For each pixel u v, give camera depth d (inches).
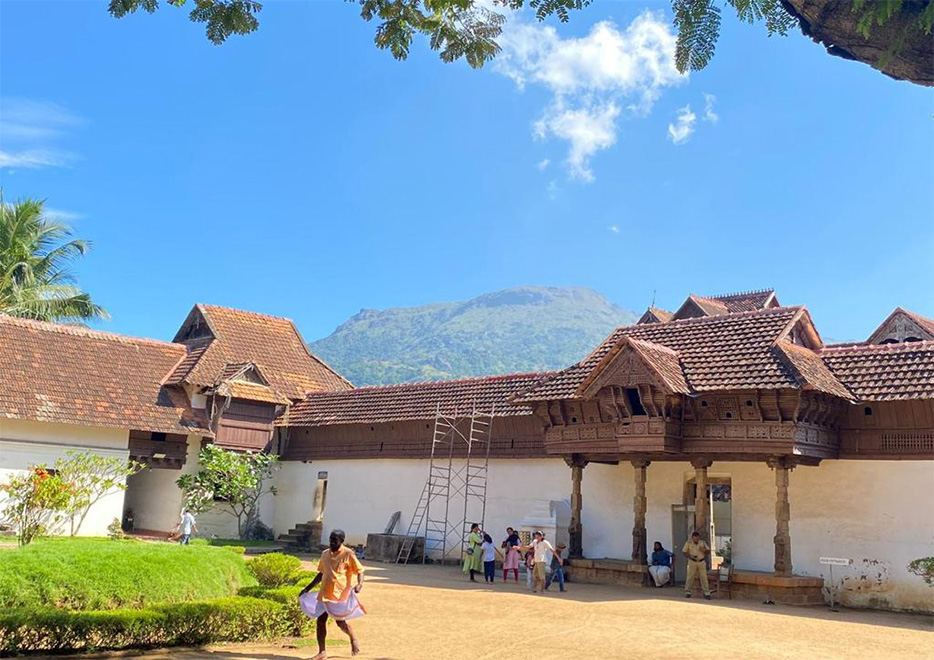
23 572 445.4
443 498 1138.7
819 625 602.2
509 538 892.0
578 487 916.0
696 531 800.3
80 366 1181.1
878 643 530.3
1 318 1161.4
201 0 295.7
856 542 787.4
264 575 614.9
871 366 815.1
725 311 1364.4
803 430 761.6
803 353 819.4
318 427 1314.0
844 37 198.1
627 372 805.9
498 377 1151.0
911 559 753.6
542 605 664.4
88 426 1114.1
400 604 647.8
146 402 1197.7
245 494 1240.8
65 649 398.6
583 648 472.7
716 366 813.9
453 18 314.2
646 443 799.7
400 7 312.5
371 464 1241.4
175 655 413.4
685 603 704.4
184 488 1214.3
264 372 1321.4
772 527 841.5
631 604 684.1
